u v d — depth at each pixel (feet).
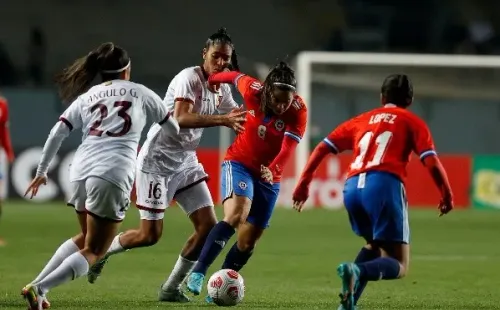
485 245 179.83
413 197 261.44
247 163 100.27
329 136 87.45
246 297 105.29
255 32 345.31
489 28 336.49
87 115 85.46
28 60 318.45
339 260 151.94
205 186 100.73
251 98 99.76
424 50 340.18
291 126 99.50
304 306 97.96
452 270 140.67
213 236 96.63
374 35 336.70
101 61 86.84
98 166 83.35
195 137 99.91
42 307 87.30
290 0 351.05
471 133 273.95
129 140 84.84
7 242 170.09
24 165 258.98
